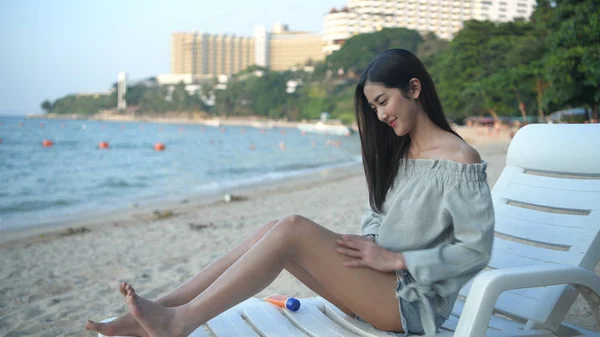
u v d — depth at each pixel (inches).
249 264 83.6
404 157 93.1
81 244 311.9
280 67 7844.5
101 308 178.1
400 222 90.0
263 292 184.5
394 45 4082.2
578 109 1512.1
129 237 326.3
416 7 4237.2
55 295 198.2
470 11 4136.3
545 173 111.3
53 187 706.8
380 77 87.0
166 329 81.4
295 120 5123.0
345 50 4350.4
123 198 577.9
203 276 91.1
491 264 107.0
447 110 2300.7
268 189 613.9
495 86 1775.3
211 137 2748.5
